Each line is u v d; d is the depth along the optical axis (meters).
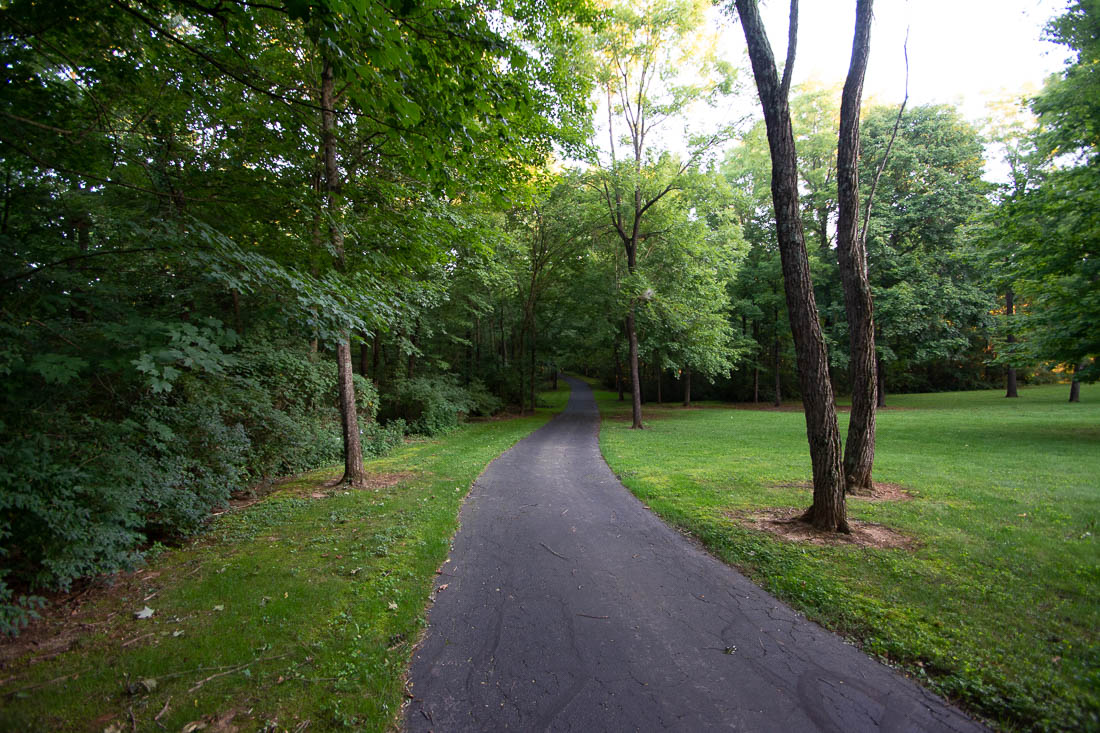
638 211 18.75
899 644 3.13
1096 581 3.91
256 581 4.31
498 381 27.20
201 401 7.01
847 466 7.46
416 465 10.55
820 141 24.58
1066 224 11.26
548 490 8.15
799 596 3.95
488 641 3.39
